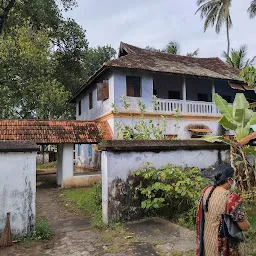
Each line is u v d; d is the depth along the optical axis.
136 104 14.20
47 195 10.62
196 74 15.16
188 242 4.65
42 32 17.05
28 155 5.27
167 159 6.59
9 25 18.53
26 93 15.45
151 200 6.25
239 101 7.03
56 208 8.31
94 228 5.73
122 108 13.81
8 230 4.80
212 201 2.68
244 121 6.37
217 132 16.48
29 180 5.24
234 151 7.48
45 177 16.03
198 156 7.06
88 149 18.12
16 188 5.13
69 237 5.21
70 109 25.08
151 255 4.20
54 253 4.43
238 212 2.53
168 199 6.28
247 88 17.39
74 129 12.70
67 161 12.36
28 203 5.20
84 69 27.19
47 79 16.78
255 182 6.96
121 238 4.96
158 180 6.37
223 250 2.56
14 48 14.91
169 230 5.34
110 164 5.94
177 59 19.44
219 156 7.38
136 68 13.62
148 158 6.35
